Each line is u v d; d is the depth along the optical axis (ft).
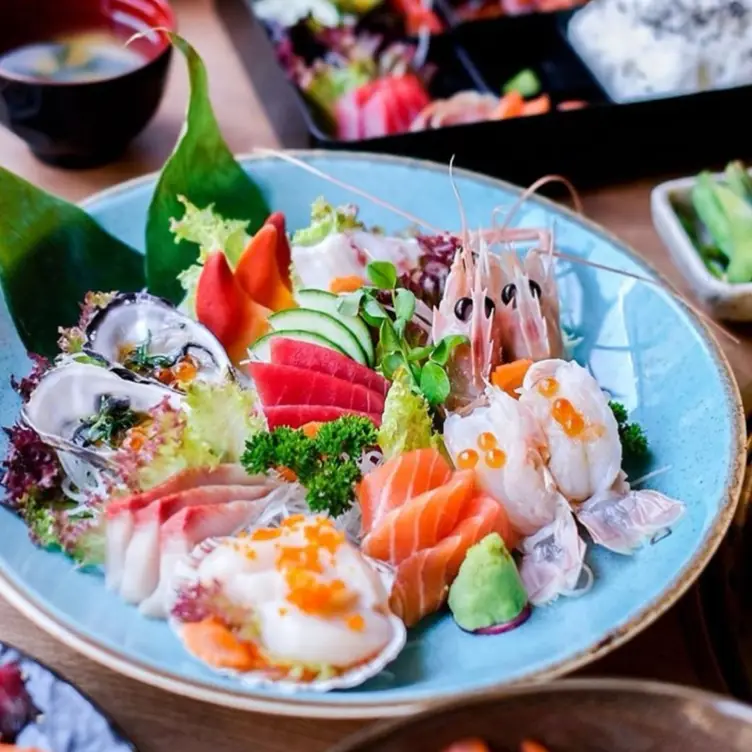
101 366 2.52
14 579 2.25
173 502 2.32
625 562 2.36
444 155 3.12
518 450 2.43
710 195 3.04
